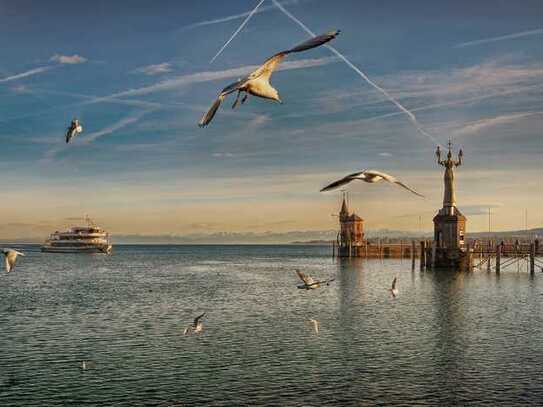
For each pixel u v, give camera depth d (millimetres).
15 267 160625
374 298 75750
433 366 38750
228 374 37125
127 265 175500
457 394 33062
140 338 48750
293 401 32062
